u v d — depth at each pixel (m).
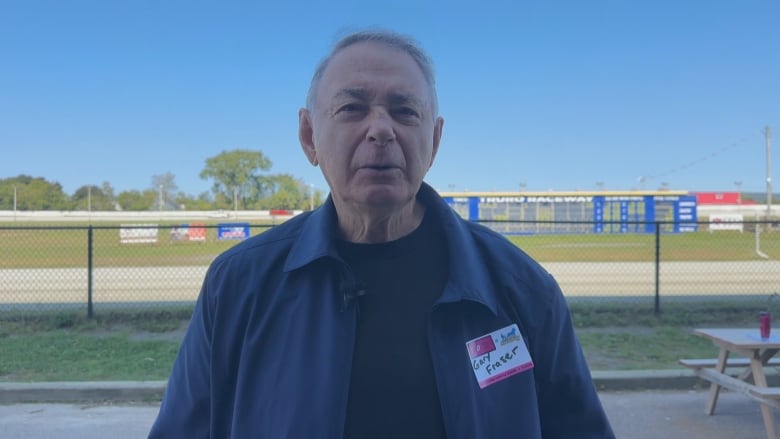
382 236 1.71
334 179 1.64
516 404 1.54
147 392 6.37
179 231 25.52
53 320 9.33
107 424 5.64
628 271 16.14
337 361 1.51
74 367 7.16
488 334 1.58
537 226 29.78
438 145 1.88
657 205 29.95
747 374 5.97
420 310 1.61
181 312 9.67
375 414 1.50
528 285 1.71
